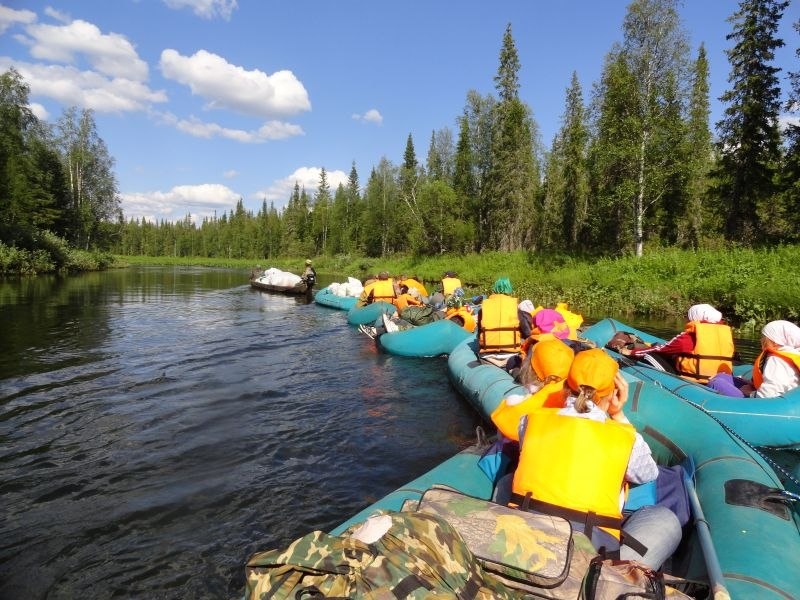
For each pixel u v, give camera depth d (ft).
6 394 20.17
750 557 7.17
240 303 53.52
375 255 169.37
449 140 148.36
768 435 13.44
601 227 86.99
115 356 26.78
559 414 8.05
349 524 8.91
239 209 317.63
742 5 71.97
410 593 4.94
